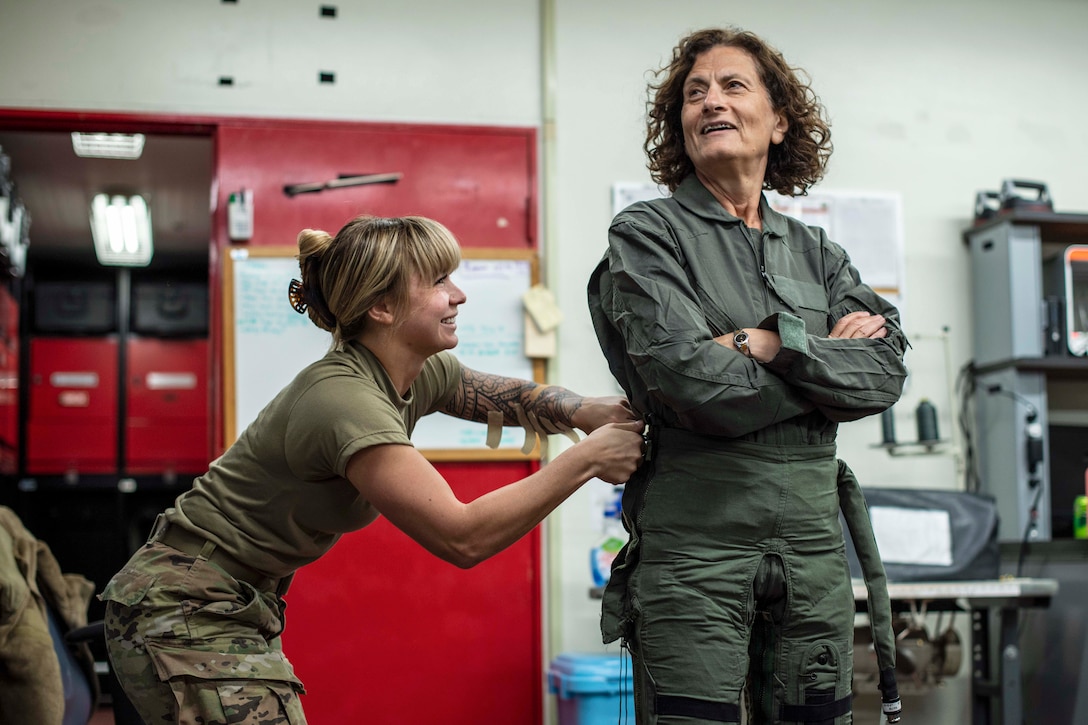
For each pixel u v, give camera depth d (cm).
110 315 608
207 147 519
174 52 394
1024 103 440
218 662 176
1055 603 375
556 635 385
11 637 272
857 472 414
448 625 383
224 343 382
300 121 395
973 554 349
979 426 420
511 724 381
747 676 184
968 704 404
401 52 404
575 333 399
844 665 177
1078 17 448
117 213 599
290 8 400
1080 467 414
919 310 423
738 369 169
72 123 389
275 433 181
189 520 184
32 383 595
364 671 377
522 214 403
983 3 441
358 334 187
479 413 210
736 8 422
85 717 309
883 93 430
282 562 187
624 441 174
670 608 172
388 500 171
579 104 409
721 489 172
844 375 172
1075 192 440
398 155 399
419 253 182
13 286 593
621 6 415
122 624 179
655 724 171
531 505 171
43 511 591
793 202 416
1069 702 366
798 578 174
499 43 409
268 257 386
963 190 432
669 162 210
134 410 601
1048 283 417
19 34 389
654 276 178
